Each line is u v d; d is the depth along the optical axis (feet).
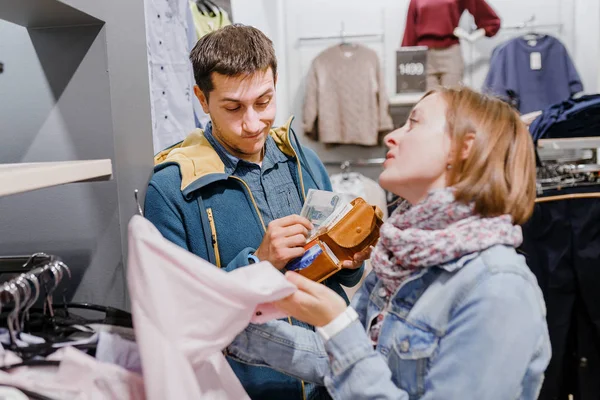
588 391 7.36
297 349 3.23
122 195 3.51
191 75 7.18
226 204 4.06
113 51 3.40
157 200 3.90
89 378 2.34
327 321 2.71
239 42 3.74
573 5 11.03
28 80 3.43
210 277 2.38
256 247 4.09
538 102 10.65
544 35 10.67
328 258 3.51
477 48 11.28
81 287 3.53
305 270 3.55
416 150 2.85
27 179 2.07
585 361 7.32
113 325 2.78
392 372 2.80
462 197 2.69
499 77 10.66
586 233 7.02
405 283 2.87
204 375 2.67
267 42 3.92
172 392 2.15
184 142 4.55
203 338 2.41
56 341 2.56
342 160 11.75
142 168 3.88
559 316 7.25
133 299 2.31
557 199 7.06
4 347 2.40
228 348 3.29
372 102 11.00
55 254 3.54
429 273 2.81
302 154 4.65
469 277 2.62
